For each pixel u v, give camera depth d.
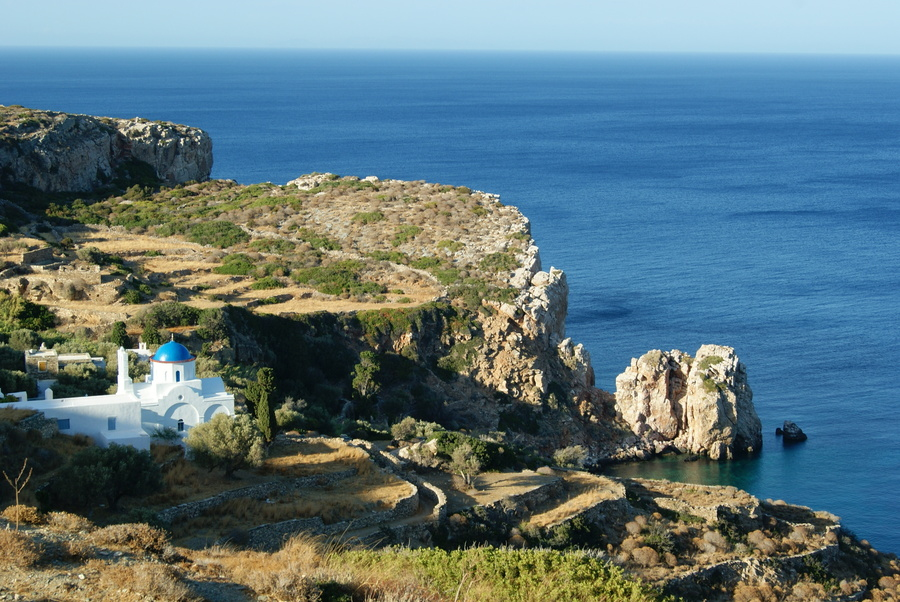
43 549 36.41
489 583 44.09
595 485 81.00
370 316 118.69
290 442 76.88
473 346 119.69
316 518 61.03
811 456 109.69
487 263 139.50
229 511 60.50
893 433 114.31
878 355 135.62
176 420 67.19
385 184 185.38
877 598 73.81
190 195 184.00
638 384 117.12
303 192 180.25
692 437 114.12
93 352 85.50
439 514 67.31
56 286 108.69
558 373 123.12
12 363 73.88
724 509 80.44
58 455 59.88
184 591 34.22
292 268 138.25
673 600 48.84
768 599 69.38
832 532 80.62
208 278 131.88
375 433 91.06
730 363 115.31
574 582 45.38
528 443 113.00
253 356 105.88
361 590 38.69
